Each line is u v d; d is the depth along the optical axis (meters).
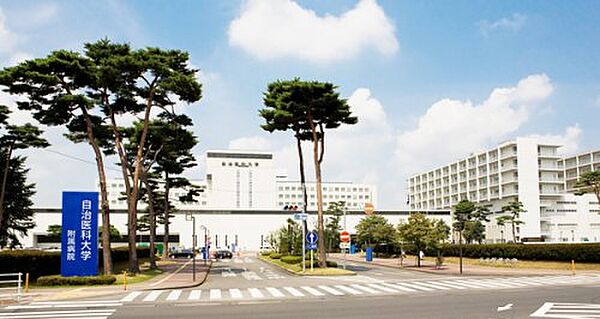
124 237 96.25
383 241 71.75
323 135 42.34
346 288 25.52
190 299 21.08
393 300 19.69
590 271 38.53
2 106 38.81
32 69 30.89
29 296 22.66
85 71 32.25
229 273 40.75
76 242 28.62
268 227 108.38
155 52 36.38
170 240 103.75
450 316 15.03
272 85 42.41
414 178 143.88
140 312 16.95
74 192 28.91
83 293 23.78
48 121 33.47
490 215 111.12
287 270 42.72
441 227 48.09
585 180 80.31
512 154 104.25
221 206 127.31
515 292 22.50
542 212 106.12
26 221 57.84
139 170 36.97
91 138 33.47
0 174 47.38
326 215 103.12
